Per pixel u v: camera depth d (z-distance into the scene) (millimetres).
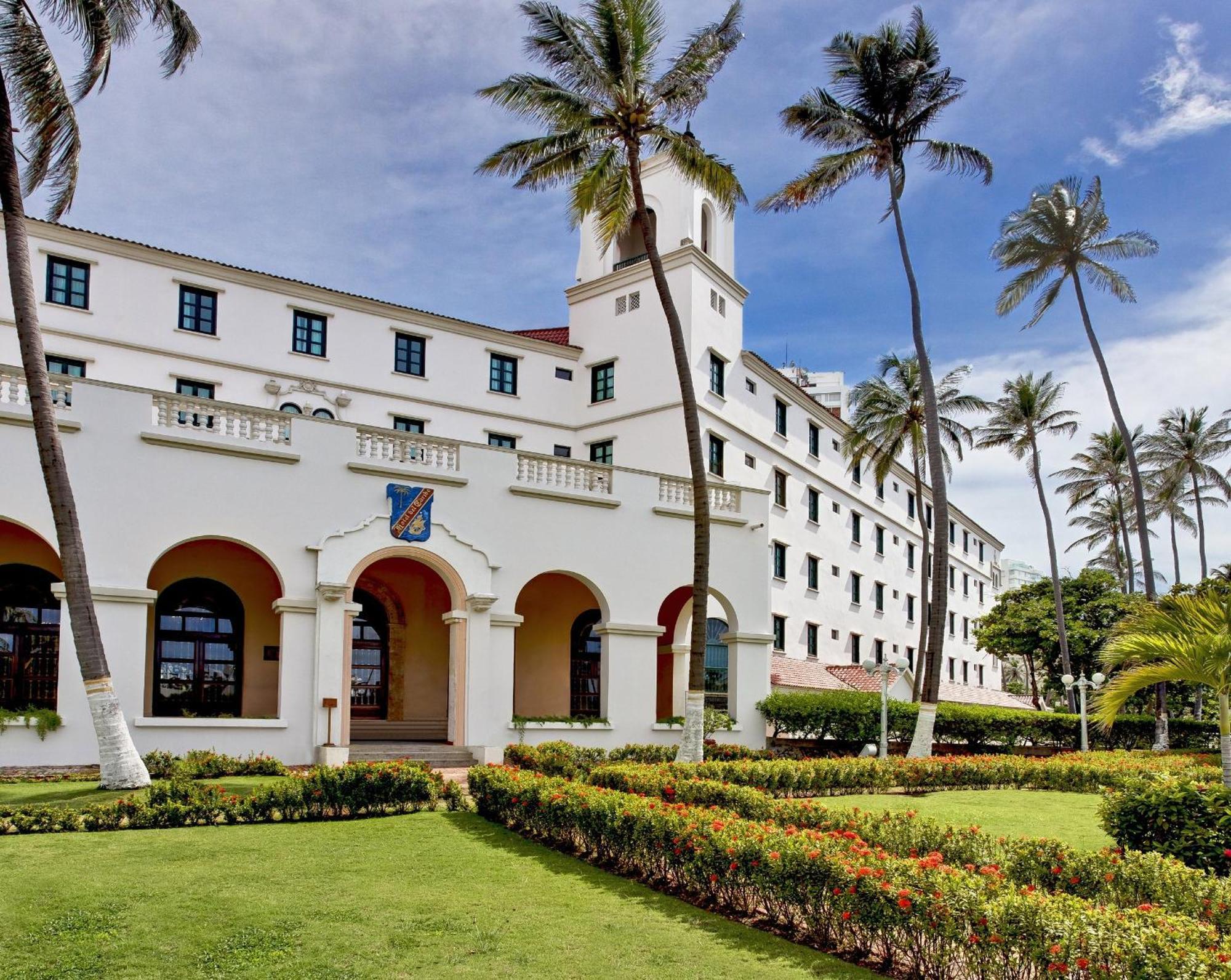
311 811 13125
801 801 12398
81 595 15289
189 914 8586
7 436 17547
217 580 22750
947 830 10312
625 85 20578
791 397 38625
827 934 8281
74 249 25141
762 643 26188
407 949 7914
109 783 15016
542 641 28016
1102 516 66062
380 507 20969
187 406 19297
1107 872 8797
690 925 8656
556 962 7660
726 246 34094
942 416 39531
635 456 31172
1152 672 13602
